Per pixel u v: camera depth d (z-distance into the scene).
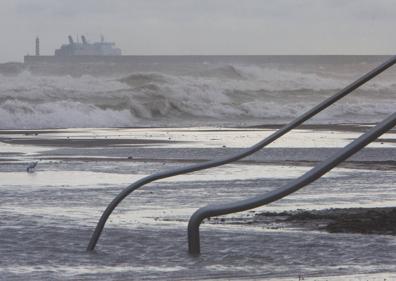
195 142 105.44
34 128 145.12
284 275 28.95
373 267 30.33
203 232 38.59
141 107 169.00
